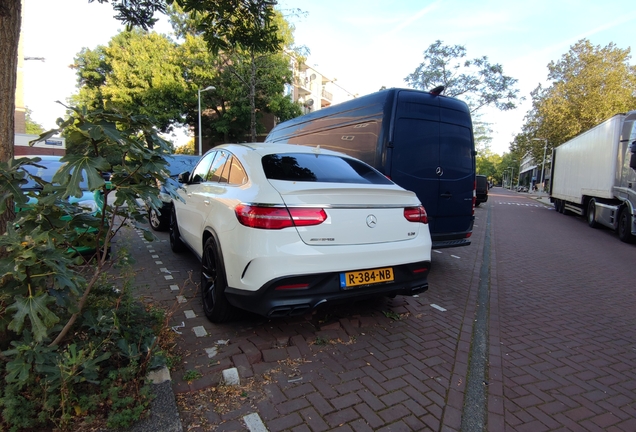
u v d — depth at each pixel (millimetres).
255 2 4488
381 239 3240
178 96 23672
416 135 5355
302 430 2164
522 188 76000
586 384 2906
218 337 3229
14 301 1995
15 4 2295
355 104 6012
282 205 2850
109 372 2234
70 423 1996
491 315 4301
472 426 2324
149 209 2576
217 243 3309
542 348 3512
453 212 5773
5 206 2092
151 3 4441
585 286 5793
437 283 5469
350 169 3826
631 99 28406
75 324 2607
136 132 2359
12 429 1892
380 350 3201
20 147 21781
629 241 10477
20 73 26609
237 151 3848
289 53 19109
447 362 3076
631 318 4438
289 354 3006
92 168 2035
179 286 4492
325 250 2926
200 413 2258
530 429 2338
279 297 2834
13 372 1921
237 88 23203
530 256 8039
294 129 8336
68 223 2314
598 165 12922
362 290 3115
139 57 23141
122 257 2623
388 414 2357
